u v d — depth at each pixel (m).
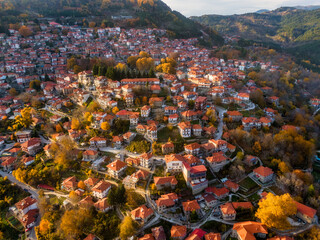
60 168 133.12
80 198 114.81
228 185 119.00
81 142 150.75
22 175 129.00
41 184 129.00
